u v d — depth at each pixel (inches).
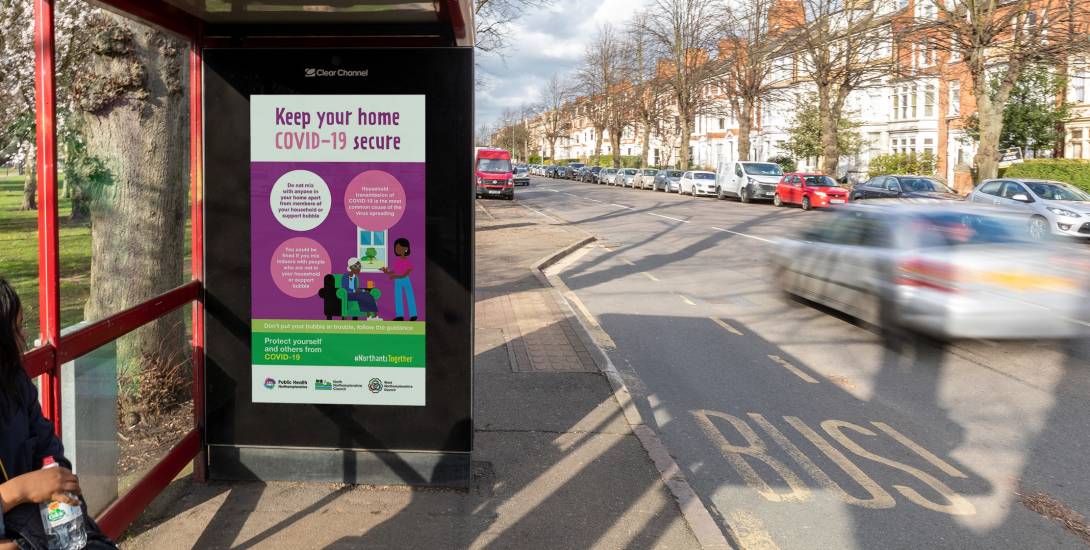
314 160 175.8
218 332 179.8
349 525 163.3
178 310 201.6
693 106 2186.3
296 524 163.0
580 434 225.8
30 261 485.1
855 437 234.7
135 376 191.9
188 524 161.9
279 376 180.2
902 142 1801.2
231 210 177.3
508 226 988.6
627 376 302.5
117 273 214.4
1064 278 323.6
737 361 326.6
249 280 178.5
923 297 332.2
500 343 338.0
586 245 799.1
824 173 1411.2
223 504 171.8
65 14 211.5
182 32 168.9
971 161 1574.8
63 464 85.3
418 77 173.9
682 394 279.1
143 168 214.2
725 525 175.8
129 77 209.9
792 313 432.8
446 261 177.5
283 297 178.4
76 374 139.9
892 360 327.0
